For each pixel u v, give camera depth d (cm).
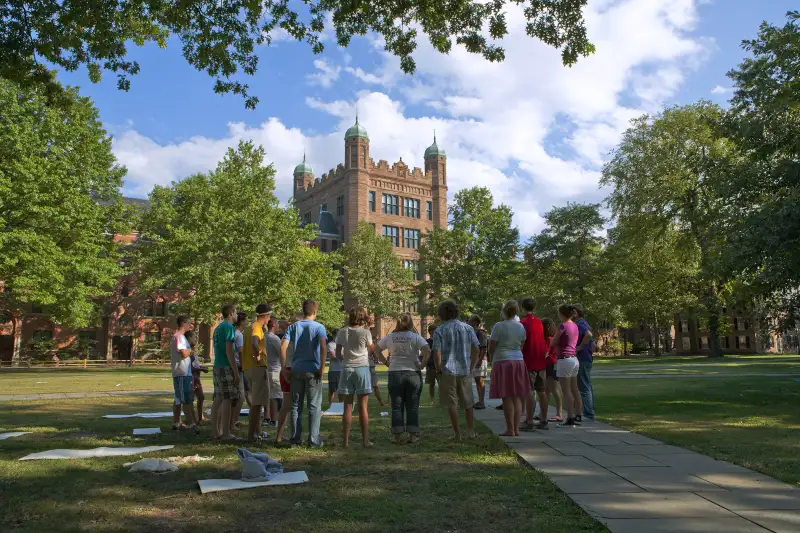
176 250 3306
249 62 1045
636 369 2769
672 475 518
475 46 1041
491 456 616
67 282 2991
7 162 2745
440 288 4569
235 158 3547
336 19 1016
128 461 602
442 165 7619
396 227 7169
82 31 949
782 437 721
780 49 1623
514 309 789
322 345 705
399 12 1012
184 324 882
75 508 421
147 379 2345
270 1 1012
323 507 424
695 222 3772
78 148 3075
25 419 983
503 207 4525
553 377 916
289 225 3566
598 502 429
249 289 3209
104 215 3272
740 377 2002
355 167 6894
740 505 421
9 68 927
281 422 735
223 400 749
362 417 701
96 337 5056
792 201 1318
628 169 4131
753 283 1425
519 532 364
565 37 977
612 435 754
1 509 418
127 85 1023
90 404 1271
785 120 1600
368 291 5550
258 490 473
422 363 734
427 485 488
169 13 967
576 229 4747
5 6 891
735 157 2711
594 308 4531
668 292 4625
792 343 8131
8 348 4756
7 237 2523
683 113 3866
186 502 438
